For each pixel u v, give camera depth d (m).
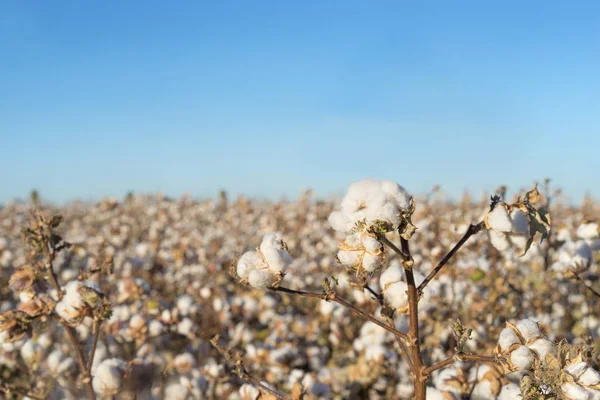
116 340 4.77
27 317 2.88
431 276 1.95
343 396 4.38
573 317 5.29
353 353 5.49
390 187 1.81
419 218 7.52
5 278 7.38
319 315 6.23
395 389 4.35
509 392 2.53
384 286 2.36
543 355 1.80
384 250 1.87
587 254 3.87
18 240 13.37
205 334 5.29
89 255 9.05
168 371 3.96
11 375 4.44
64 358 4.18
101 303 2.92
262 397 2.80
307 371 5.09
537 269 5.53
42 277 3.05
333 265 9.37
